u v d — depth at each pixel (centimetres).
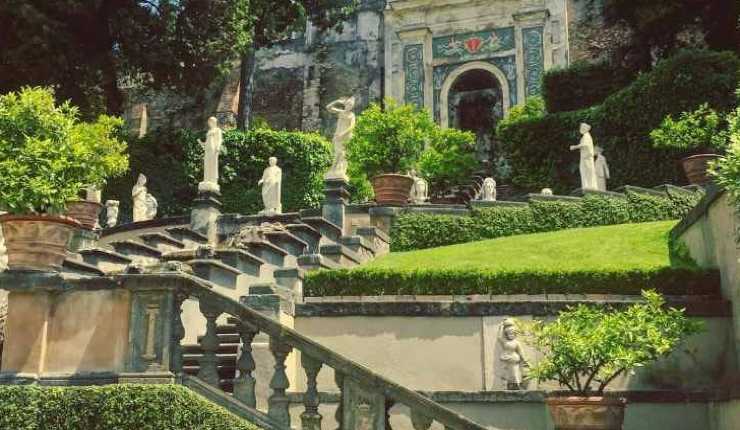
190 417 652
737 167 764
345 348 1024
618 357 748
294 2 3134
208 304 696
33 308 711
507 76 3572
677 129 1786
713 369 979
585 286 1050
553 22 3547
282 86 4028
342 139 1717
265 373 912
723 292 1026
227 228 1780
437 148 2872
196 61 2628
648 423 943
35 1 2392
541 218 1664
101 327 705
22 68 2378
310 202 2641
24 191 712
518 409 950
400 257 1407
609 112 2353
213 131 1853
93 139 836
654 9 2636
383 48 3912
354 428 657
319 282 1106
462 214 1680
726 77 2091
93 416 663
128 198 2606
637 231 1368
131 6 2522
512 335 975
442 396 966
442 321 1018
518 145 2591
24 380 687
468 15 3681
